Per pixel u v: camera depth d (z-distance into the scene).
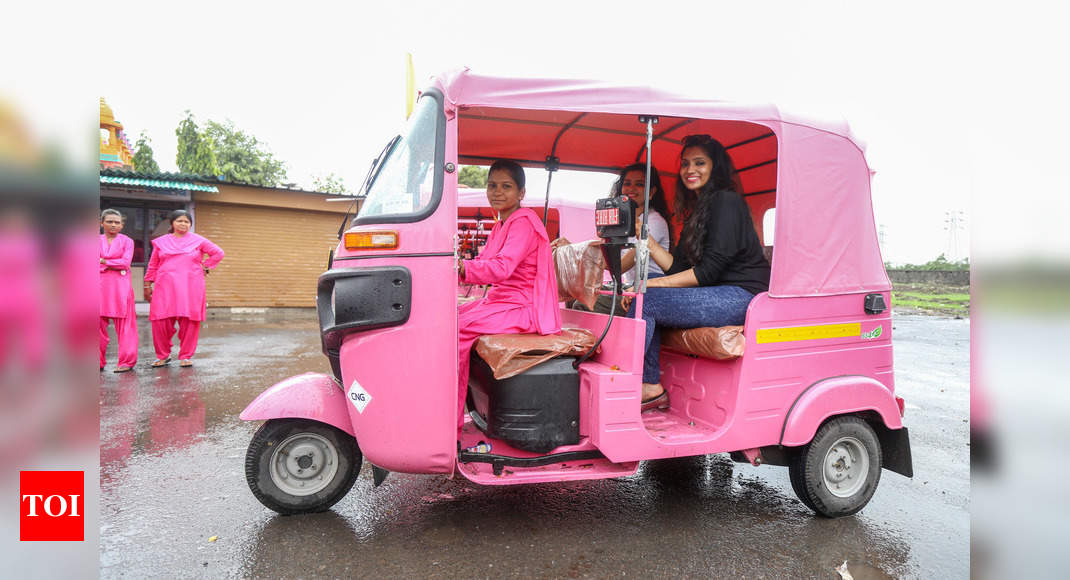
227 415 5.02
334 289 2.79
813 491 3.21
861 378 3.38
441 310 2.78
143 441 4.35
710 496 3.59
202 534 2.93
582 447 3.02
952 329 11.34
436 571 2.61
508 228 3.21
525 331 3.16
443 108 2.80
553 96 2.82
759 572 2.67
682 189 4.04
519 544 2.88
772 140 3.71
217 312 12.56
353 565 2.65
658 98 2.95
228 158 26.58
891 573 2.69
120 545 2.81
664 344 3.68
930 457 4.35
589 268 3.42
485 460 2.89
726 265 3.39
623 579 2.58
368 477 3.76
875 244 3.54
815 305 3.30
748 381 3.13
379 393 2.76
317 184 27.58
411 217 2.77
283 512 3.10
